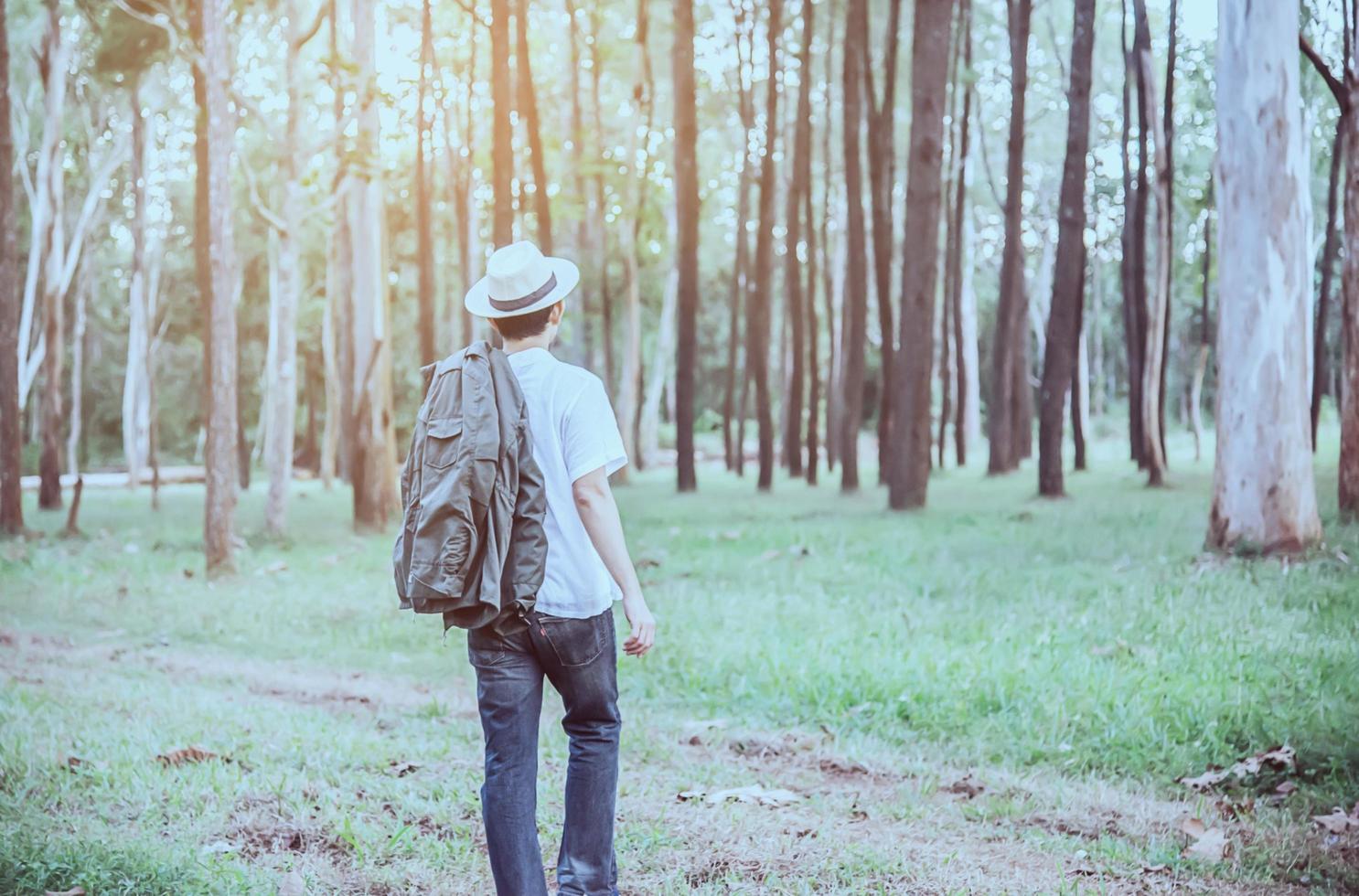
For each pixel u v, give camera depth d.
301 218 16.67
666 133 32.97
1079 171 16.97
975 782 5.10
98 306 41.50
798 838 4.31
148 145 28.22
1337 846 4.25
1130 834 4.45
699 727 6.02
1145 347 23.39
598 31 28.75
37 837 4.15
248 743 5.56
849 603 9.12
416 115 23.69
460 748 5.66
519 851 3.25
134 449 28.81
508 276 3.43
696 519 16.66
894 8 23.48
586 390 3.32
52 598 11.02
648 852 4.16
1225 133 10.28
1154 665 6.65
